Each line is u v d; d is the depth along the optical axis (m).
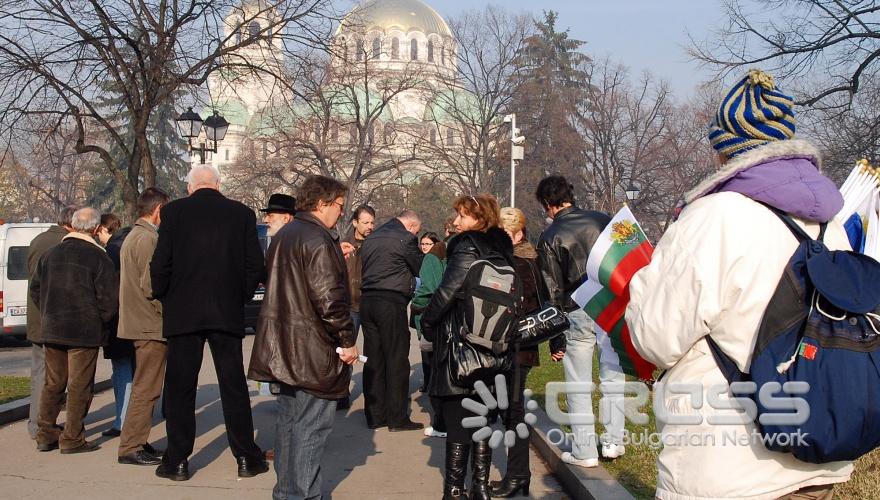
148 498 5.67
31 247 8.98
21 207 61.72
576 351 5.95
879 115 18.62
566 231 5.80
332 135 48.25
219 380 6.18
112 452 7.07
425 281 7.64
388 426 8.09
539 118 50.78
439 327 5.06
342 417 8.85
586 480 5.44
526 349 5.55
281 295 5.14
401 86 48.12
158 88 19.11
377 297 8.06
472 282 4.86
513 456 5.64
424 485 6.09
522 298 5.02
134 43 18.06
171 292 6.07
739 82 2.91
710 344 2.71
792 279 2.60
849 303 2.48
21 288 18.34
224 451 7.12
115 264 8.31
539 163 50.47
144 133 18.94
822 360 2.50
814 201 2.69
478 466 5.15
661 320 2.67
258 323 5.18
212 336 6.08
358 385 11.17
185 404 6.14
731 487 2.62
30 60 18.16
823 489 2.72
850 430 2.46
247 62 20.30
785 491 2.63
